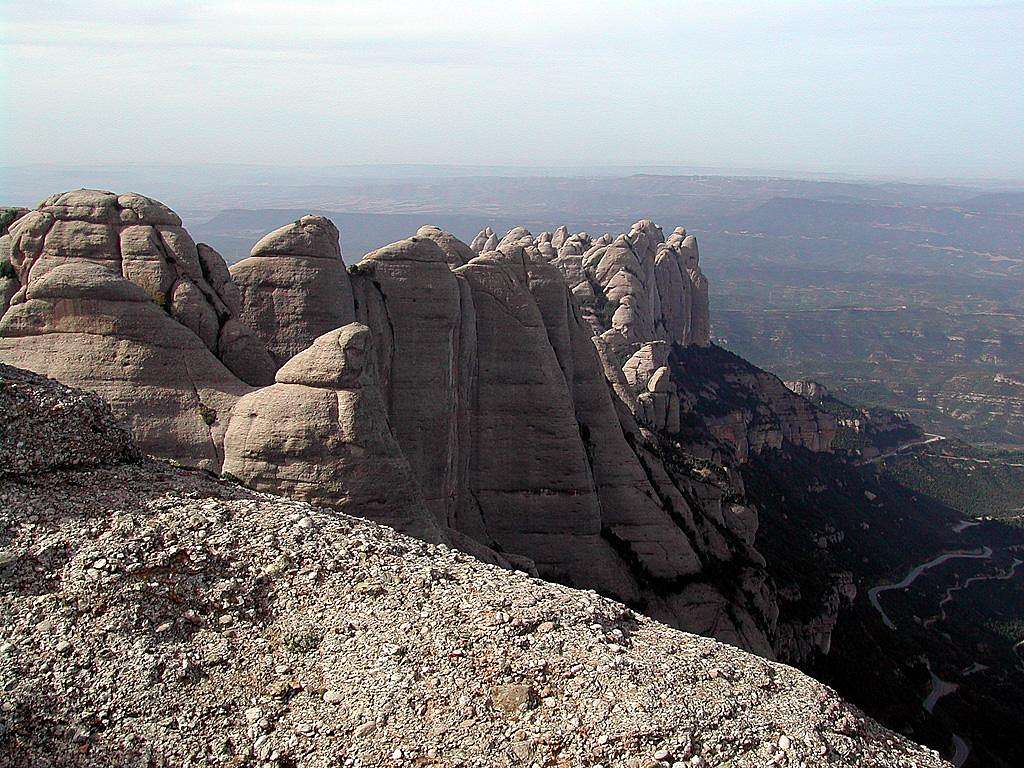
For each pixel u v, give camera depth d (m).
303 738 16.09
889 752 17.17
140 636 17.28
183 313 33.66
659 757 15.85
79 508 19.91
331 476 27.25
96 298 30.64
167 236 35.00
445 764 15.70
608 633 18.61
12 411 20.61
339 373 27.92
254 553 19.47
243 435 27.97
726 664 18.34
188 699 16.52
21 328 30.61
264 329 37.25
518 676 17.17
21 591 17.78
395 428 37.44
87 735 15.74
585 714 16.50
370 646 17.66
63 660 16.67
